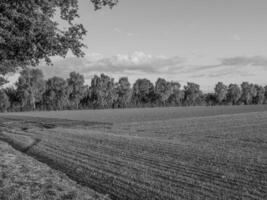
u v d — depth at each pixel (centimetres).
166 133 3978
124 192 1299
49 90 13688
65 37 1351
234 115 7781
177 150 2406
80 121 6569
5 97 12388
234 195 1234
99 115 8856
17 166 1639
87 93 14688
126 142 2947
